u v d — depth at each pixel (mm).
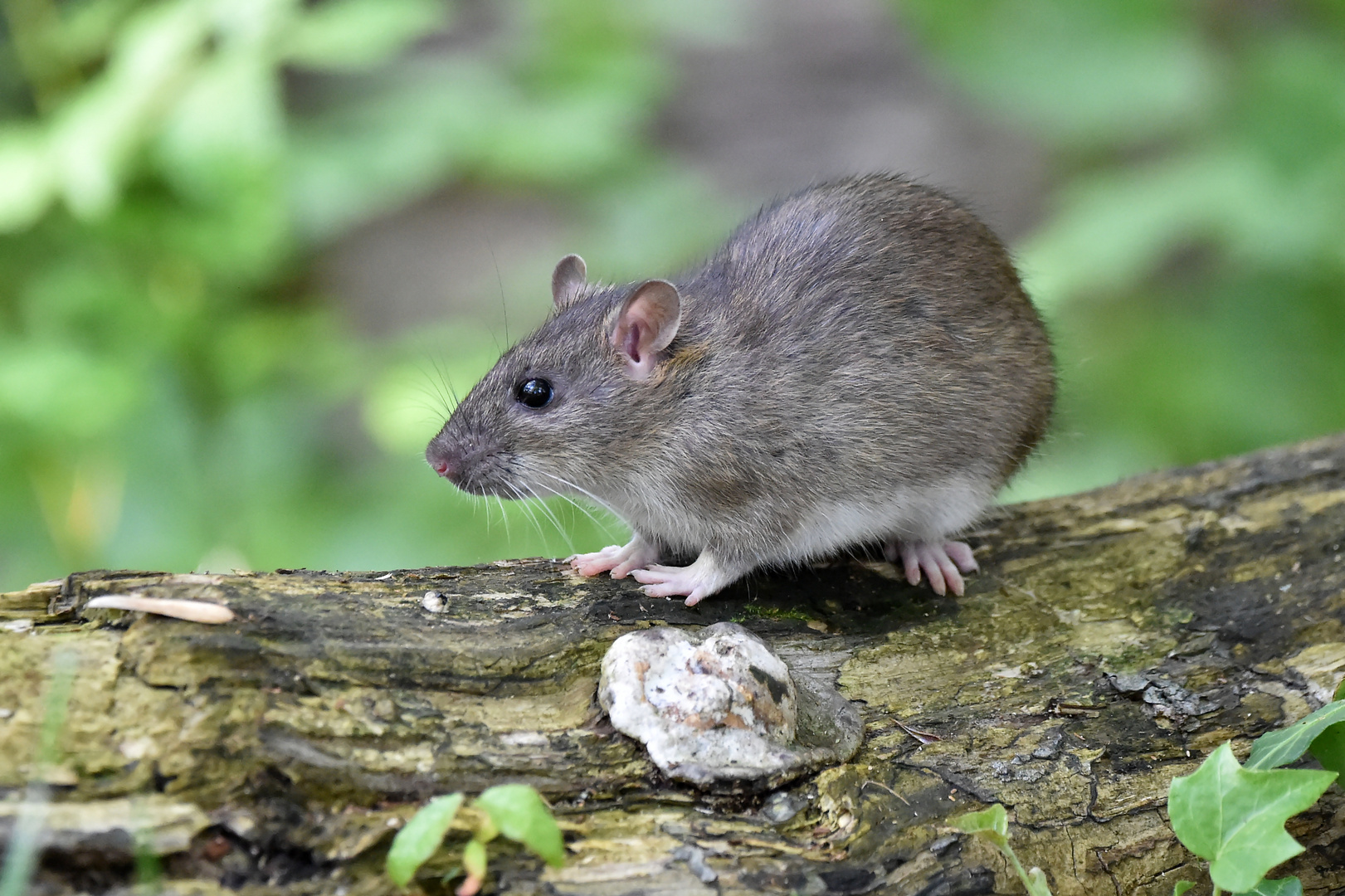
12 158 8703
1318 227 9016
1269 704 5598
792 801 4832
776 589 6152
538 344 6555
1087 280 9312
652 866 4480
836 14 18078
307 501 10023
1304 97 9156
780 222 6762
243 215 9242
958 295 6465
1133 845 4988
